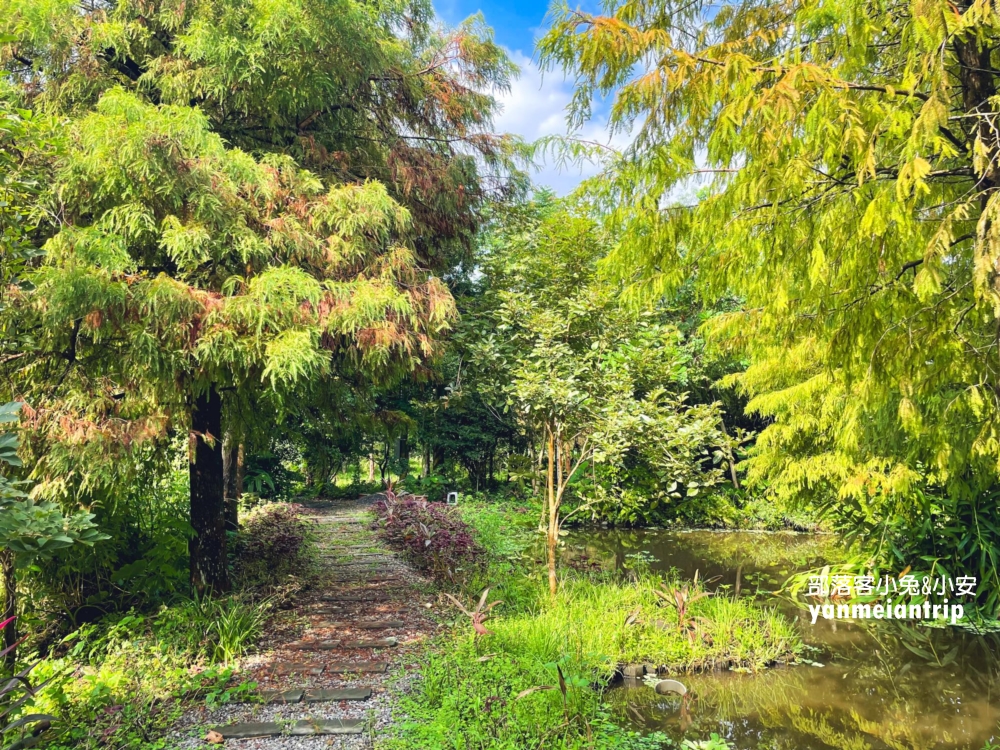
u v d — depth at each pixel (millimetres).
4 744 3098
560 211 9516
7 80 4660
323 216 5039
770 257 2711
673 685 4527
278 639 5203
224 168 4582
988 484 5156
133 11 5340
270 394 5105
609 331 7891
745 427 15188
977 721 4148
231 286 4562
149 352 4148
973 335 3166
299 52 5305
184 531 6145
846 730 4043
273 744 3473
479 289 10672
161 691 4070
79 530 2727
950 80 2576
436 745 3330
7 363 4375
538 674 4199
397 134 6836
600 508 8484
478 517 11414
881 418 5543
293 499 15781
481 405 14508
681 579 7969
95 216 4523
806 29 2768
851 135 2273
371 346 4949
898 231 2434
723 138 2551
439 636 5160
